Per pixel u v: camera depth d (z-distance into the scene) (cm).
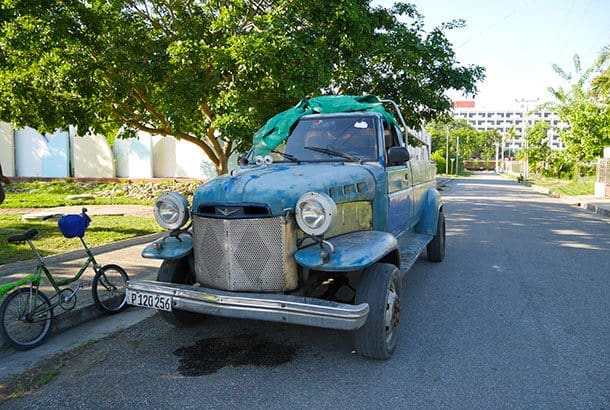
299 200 409
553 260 891
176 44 1054
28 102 1183
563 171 4516
